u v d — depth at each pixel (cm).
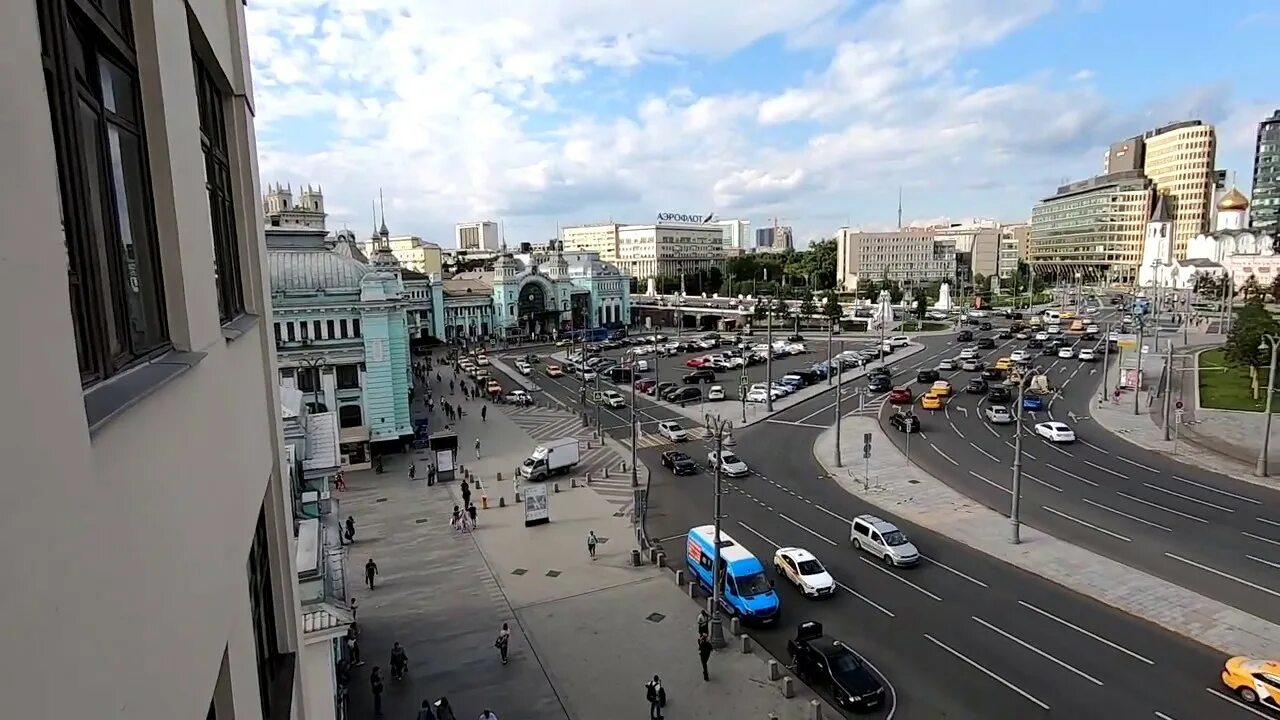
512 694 2447
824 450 5344
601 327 13475
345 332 5516
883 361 9281
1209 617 2716
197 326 545
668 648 2708
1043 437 5438
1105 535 3522
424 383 8550
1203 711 2180
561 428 6456
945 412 6397
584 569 3428
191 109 593
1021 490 4244
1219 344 9594
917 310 13712
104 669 301
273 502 998
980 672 2423
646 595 3150
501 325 12550
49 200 277
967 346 10525
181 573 430
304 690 1076
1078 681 2352
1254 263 15288
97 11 430
